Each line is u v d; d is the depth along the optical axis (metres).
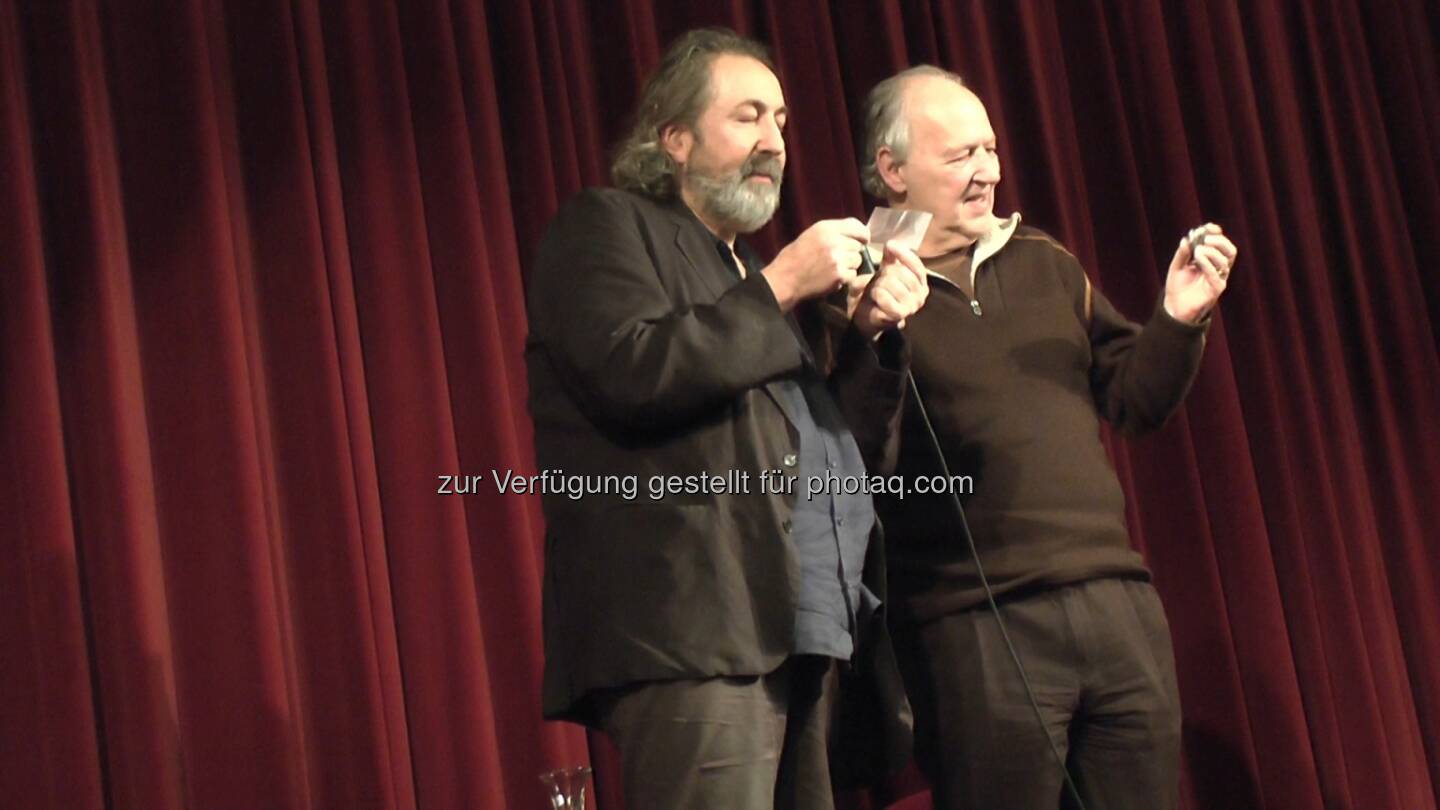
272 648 2.22
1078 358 2.19
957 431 2.11
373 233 2.46
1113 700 2.05
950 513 2.09
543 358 1.66
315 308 2.38
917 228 1.76
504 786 2.40
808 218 2.87
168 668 2.20
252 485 2.25
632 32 2.78
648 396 1.49
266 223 2.39
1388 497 3.37
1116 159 3.22
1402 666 3.28
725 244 1.78
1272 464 3.21
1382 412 3.39
